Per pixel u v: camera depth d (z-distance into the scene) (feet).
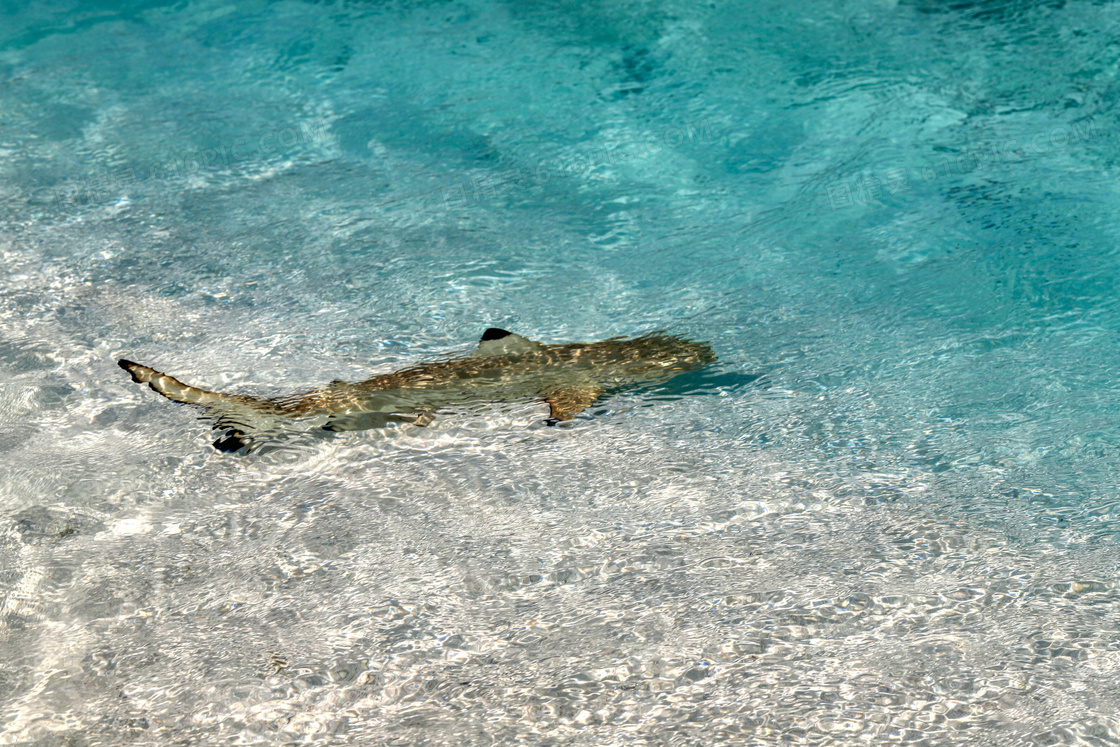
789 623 10.39
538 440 14.28
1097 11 28.60
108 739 9.32
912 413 14.35
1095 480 12.46
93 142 26.16
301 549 12.18
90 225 21.89
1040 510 12.00
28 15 35.01
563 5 33.65
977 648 9.80
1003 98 24.98
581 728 9.18
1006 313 16.89
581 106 26.96
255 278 19.63
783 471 13.25
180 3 35.86
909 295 17.76
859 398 14.83
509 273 19.51
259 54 31.65
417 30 32.68
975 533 11.68
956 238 19.52
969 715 8.98
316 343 17.17
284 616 11.00
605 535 12.17
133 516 12.95
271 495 13.32
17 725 9.52
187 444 14.39
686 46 29.81
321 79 29.76
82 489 13.46
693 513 12.51
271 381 16.05
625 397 15.26
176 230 21.70
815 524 12.12
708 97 26.76
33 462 14.05
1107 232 19.06
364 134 26.40
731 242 20.27
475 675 9.95
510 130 26.04
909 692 9.31
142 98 28.89
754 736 8.93
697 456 13.74
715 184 22.74
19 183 23.82
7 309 18.38
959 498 12.38
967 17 29.50
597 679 9.78
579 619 10.69
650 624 10.53
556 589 11.24
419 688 9.82
